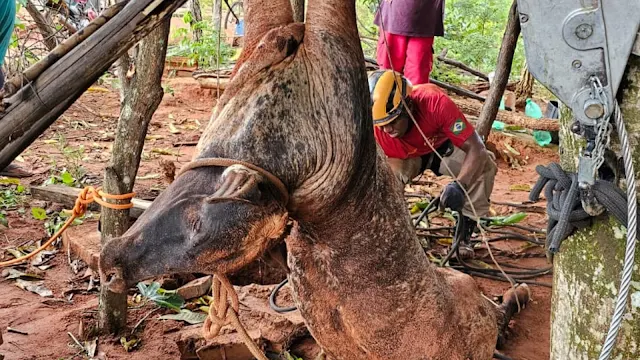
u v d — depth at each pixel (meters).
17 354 3.87
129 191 3.74
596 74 1.72
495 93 5.70
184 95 11.27
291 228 2.24
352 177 2.18
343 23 2.14
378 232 2.39
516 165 8.62
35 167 7.47
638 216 1.95
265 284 4.96
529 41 1.75
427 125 4.61
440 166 5.15
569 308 2.27
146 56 3.51
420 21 6.38
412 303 2.53
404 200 2.56
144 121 3.67
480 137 5.20
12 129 2.14
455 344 2.72
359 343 2.58
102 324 4.10
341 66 2.09
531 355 4.26
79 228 5.36
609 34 1.69
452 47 13.03
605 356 1.72
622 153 1.77
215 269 1.95
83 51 2.12
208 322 2.32
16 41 7.29
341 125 2.07
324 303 2.54
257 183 1.91
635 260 2.03
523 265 5.56
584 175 1.82
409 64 6.56
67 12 7.62
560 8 1.70
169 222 1.94
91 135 9.10
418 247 2.57
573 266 2.22
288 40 2.04
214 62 12.21
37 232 5.64
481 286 5.10
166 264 1.94
